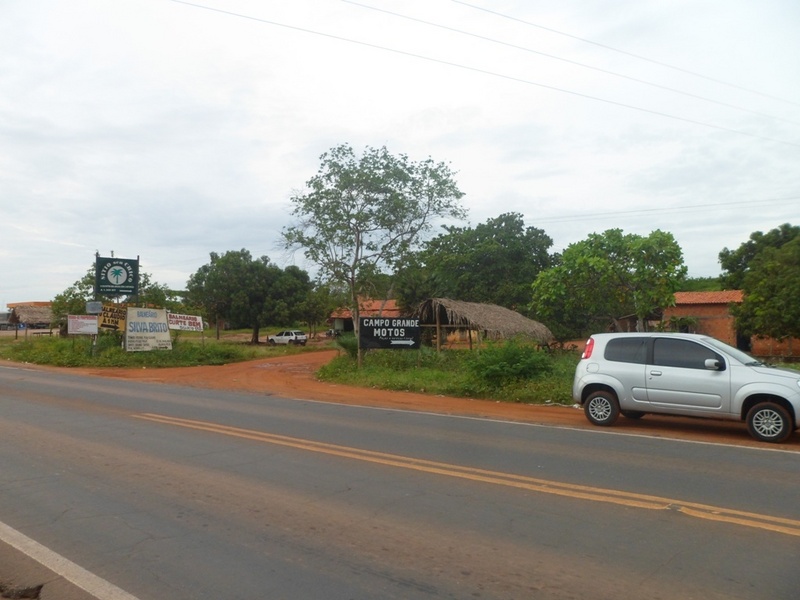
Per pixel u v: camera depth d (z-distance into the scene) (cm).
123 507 707
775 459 927
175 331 4391
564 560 545
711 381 1130
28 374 2528
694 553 558
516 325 2933
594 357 1255
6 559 565
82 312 4416
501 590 489
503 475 832
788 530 614
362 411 1463
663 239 2252
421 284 3566
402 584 502
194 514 681
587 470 859
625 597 474
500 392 1719
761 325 2878
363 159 3559
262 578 516
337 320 6556
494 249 4162
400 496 740
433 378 2034
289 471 862
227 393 1881
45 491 771
